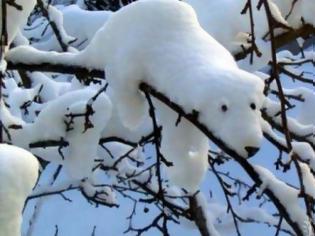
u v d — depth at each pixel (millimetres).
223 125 2248
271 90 3592
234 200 7047
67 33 4293
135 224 7406
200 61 2396
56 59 2680
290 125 3637
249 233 6988
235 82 2277
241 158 2234
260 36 3264
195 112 2299
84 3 6078
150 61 2463
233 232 5078
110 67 2553
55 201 7801
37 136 3043
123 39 2537
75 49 3891
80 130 3041
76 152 3072
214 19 3359
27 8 2521
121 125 3477
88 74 2648
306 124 4047
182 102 2342
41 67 2709
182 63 2408
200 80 2326
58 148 3082
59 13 3928
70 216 7637
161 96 2414
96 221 7539
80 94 3064
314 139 3633
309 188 2822
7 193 1854
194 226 4871
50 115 3039
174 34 2486
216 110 2266
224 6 3363
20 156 1896
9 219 1850
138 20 2525
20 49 2723
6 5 2418
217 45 2477
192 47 2447
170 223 7262
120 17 2559
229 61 2434
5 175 1863
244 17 3297
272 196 2518
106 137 3486
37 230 7434
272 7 2904
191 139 2500
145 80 2473
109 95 3402
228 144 2236
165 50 2459
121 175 4340
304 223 2504
